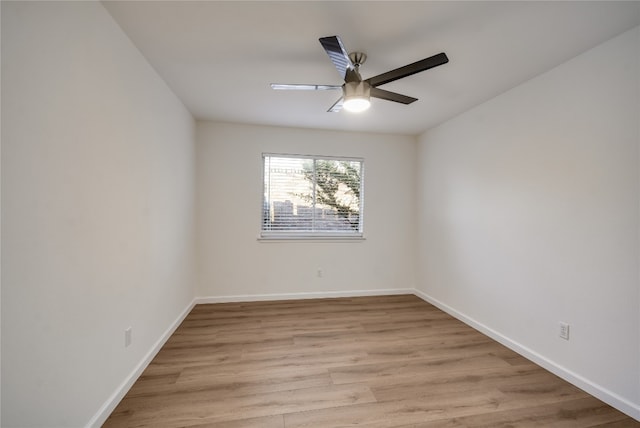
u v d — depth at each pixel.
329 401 1.61
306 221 3.64
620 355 1.56
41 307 1.04
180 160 2.66
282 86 1.88
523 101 2.20
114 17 1.47
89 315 1.31
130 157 1.68
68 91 1.16
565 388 1.76
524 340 2.17
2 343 0.90
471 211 2.78
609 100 1.62
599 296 1.67
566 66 1.87
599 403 1.62
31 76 0.98
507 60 1.88
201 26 1.56
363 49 1.77
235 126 3.37
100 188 1.38
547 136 2.00
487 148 2.57
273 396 1.65
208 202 3.33
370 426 1.42
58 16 1.10
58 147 1.10
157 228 2.11
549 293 1.97
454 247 3.04
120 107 1.56
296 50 1.80
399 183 3.81
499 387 1.77
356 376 1.87
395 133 3.74
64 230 1.14
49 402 1.08
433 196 3.44
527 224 2.15
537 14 1.43
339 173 3.72
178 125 2.59
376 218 3.76
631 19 1.45
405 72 1.64
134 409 1.51
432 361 2.08
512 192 2.29
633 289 1.51
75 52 1.19
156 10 1.42
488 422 1.47
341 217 3.74
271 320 2.84
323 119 3.18
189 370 1.92
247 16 1.47
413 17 1.47
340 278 3.67
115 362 1.53
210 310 3.11
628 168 1.53
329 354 2.17
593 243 1.70
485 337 2.51
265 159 3.52
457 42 1.69
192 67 2.02
